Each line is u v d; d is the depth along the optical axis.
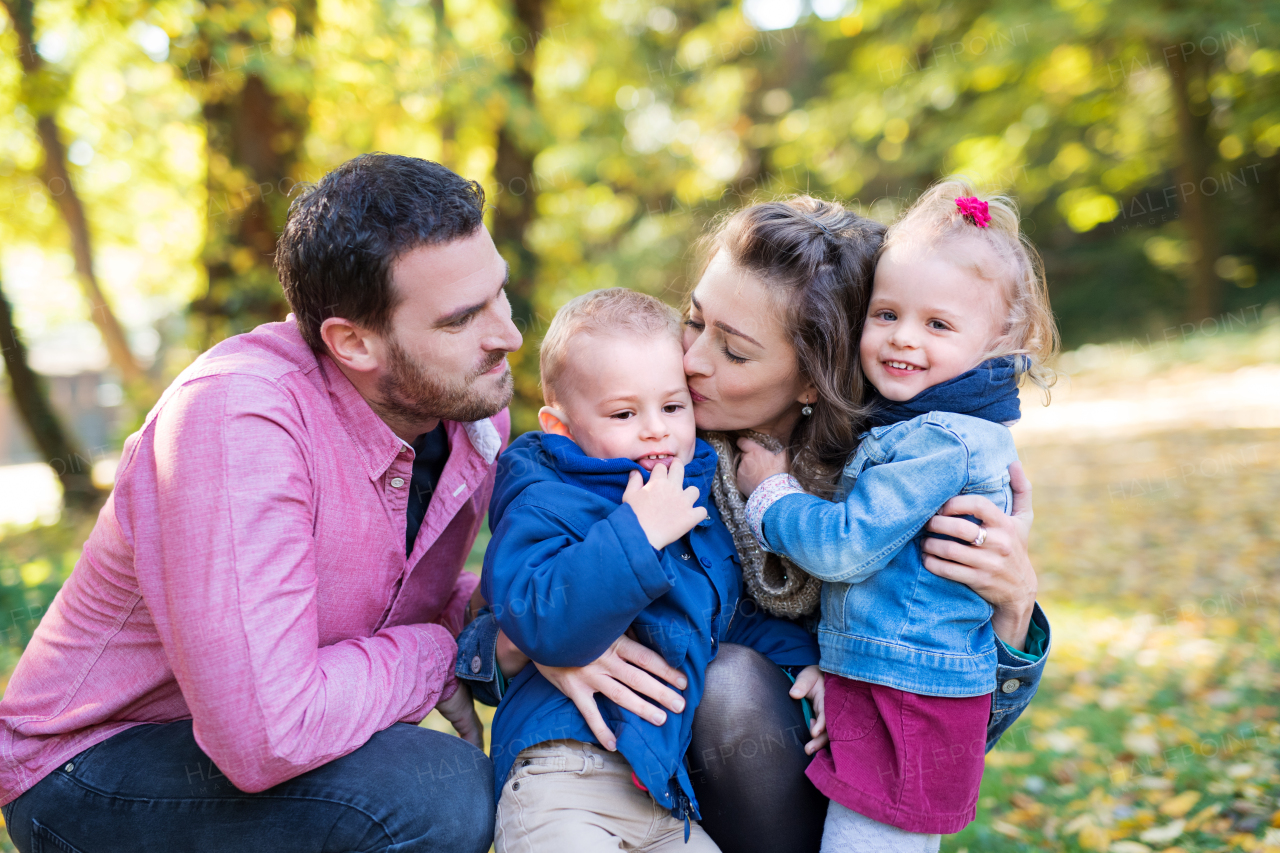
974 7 12.11
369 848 1.47
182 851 1.52
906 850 1.61
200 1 5.57
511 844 1.58
